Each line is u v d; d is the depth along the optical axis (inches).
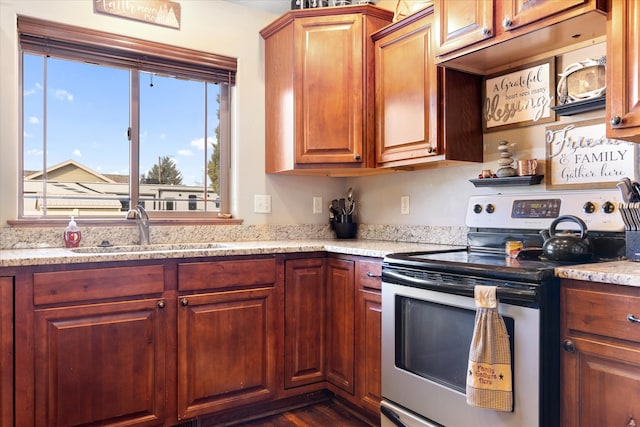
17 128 86.6
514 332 54.9
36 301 68.0
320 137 99.8
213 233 105.2
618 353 49.0
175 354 79.4
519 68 82.2
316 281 94.0
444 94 84.0
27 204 90.2
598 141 71.4
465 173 92.0
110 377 73.5
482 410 58.6
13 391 66.7
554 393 53.6
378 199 112.7
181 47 102.5
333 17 99.7
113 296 73.7
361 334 85.0
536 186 79.6
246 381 86.4
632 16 57.8
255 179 111.3
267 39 112.0
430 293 65.9
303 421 88.7
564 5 62.8
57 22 89.6
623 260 63.4
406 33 91.0
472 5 75.3
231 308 84.8
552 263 60.7
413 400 68.8
